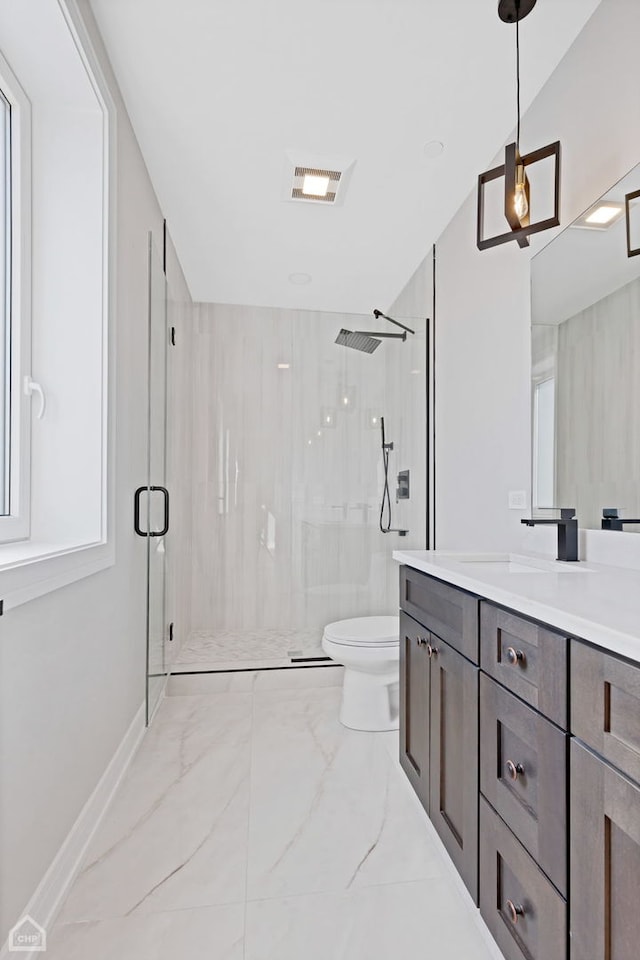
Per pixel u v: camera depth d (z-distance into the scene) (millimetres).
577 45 1587
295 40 1571
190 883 1320
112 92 1693
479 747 1177
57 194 1593
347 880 1340
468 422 2402
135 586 2047
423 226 2648
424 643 1548
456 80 1732
